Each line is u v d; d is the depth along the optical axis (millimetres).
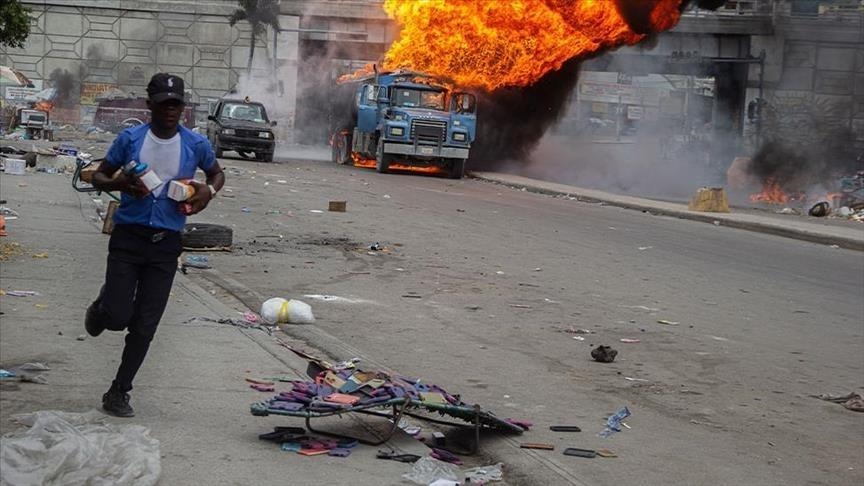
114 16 76062
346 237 17234
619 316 11859
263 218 19172
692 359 9758
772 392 8633
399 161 36750
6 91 65625
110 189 5938
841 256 19984
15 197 18453
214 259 14094
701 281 15164
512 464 6117
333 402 6039
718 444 6969
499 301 12266
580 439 6828
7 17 32281
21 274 11070
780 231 23312
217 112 39094
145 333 6133
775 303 13617
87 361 7555
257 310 10562
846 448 7082
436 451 6105
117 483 4824
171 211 6043
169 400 6707
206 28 76250
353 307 11242
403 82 37031
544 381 8477
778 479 6266
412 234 18344
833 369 9695
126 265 6012
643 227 22922
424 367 8703
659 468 6305
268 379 7426
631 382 8664
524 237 19125
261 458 5664
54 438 4949
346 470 5586
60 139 47406
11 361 7422
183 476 5258
